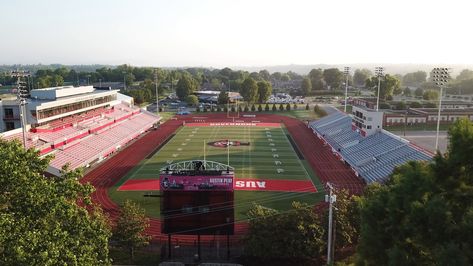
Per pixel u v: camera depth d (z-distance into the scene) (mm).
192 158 79500
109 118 98625
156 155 82812
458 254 17234
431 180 21344
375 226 24000
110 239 38156
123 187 61719
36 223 22688
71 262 22078
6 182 22703
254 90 169000
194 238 44812
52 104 72875
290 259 38375
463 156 20000
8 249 19875
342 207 38344
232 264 36531
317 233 36375
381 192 26359
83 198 26891
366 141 79500
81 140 79250
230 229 39906
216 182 39500
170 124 125125
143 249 41750
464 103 133500
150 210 52219
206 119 135500
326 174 68750
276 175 67875
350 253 39125
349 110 141750
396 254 20797
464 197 20188
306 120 131750
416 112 109625
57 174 62312
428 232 20109
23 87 57656
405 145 68625
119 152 86250
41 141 68500
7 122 70000
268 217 37062
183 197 39844
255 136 104188
